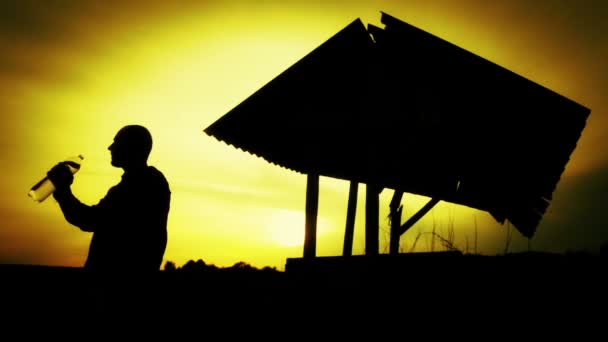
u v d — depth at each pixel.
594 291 2.49
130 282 2.13
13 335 2.55
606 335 2.31
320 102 5.45
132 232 2.18
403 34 5.43
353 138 5.71
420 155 6.37
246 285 3.84
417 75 5.55
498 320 2.53
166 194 2.40
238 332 3.39
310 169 5.50
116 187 2.33
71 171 2.34
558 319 2.45
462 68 5.79
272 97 5.27
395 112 5.38
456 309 2.66
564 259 2.80
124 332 2.07
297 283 3.43
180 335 3.25
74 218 2.20
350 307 3.01
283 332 3.35
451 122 5.74
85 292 2.13
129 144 2.38
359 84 5.44
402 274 2.87
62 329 2.46
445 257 2.80
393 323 2.78
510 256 2.80
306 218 5.29
